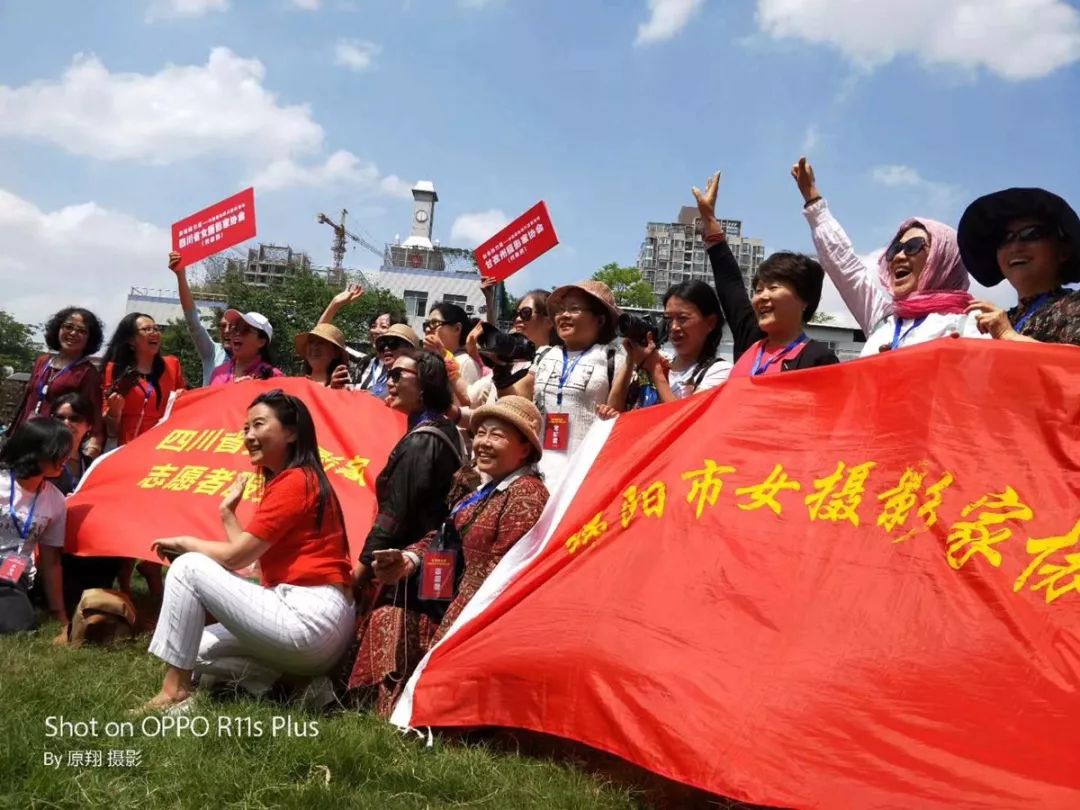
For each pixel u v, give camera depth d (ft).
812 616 13.42
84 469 27.71
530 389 24.16
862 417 15.40
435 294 215.72
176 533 23.11
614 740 13.32
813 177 21.53
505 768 13.99
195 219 30.58
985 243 17.21
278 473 17.94
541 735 15.24
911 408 14.93
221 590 16.15
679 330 22.02
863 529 14.12
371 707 16.75
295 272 185.98
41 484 23.12
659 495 16.24
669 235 304.30
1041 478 13.41
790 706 12.41
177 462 24.94
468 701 15.15
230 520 17.93
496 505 17.65
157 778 13.00
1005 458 13.78
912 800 10.78
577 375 22.39
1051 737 10.98
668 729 12.85
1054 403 13.88
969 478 13.80
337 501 18.03
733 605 14.07
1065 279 16.42
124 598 21.26
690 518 15.57
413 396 19.70
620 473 17.42
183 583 16.15
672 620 14.25
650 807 12.92
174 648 16.07
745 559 14.60
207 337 31.48
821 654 12.89
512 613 16.01
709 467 16.14
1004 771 10.77
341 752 13.87
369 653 16.84
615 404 21.12
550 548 17.02
